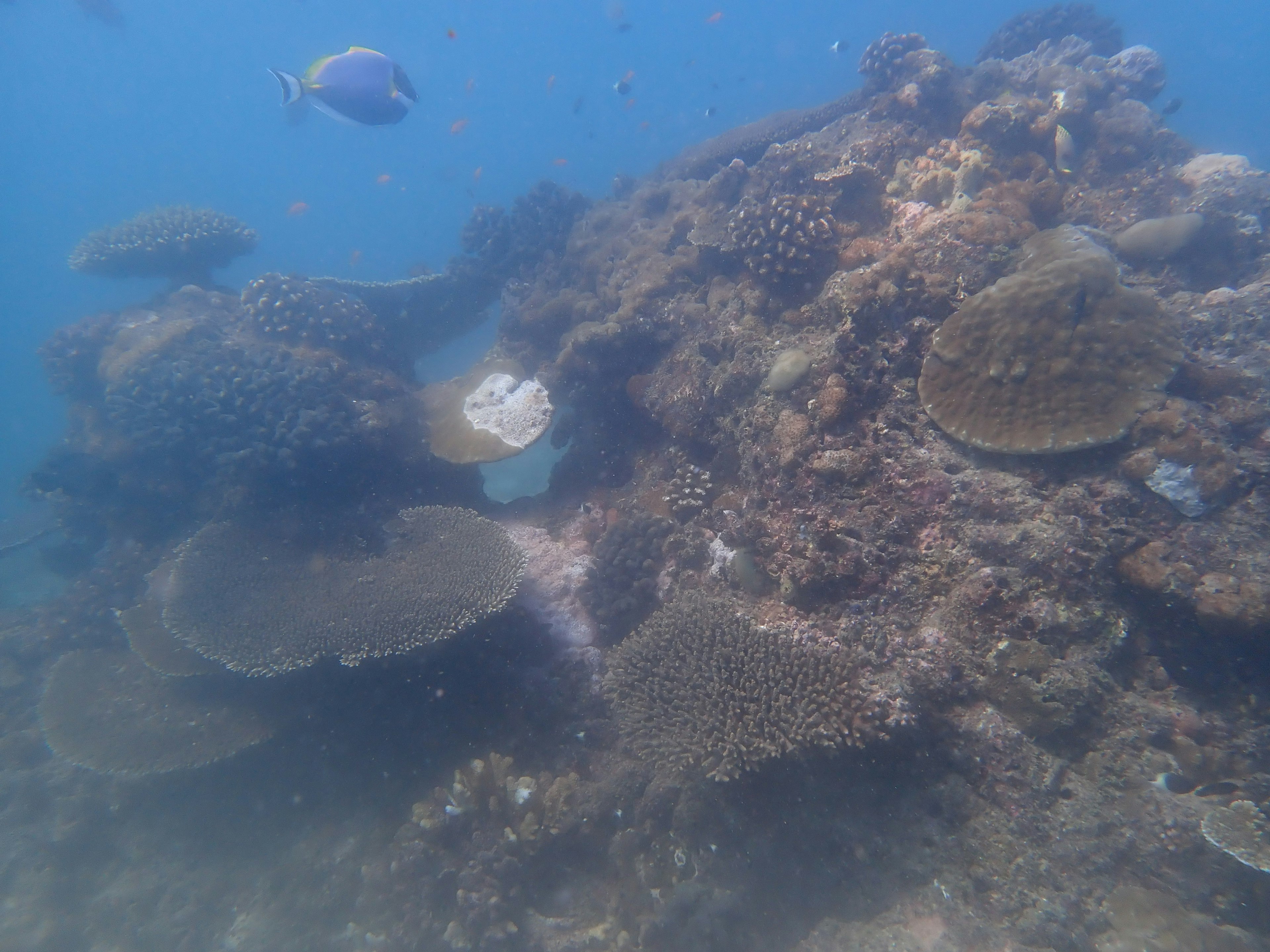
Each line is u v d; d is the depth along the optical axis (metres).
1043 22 1.83
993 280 0.83
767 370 0.88
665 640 0.75
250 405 1.10
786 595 0.76
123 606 1.18
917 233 0.90
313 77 1.03
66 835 0.94
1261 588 0.59
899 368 0.81
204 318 1.29
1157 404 0.69
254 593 0.94
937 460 0.74
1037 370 0.72
